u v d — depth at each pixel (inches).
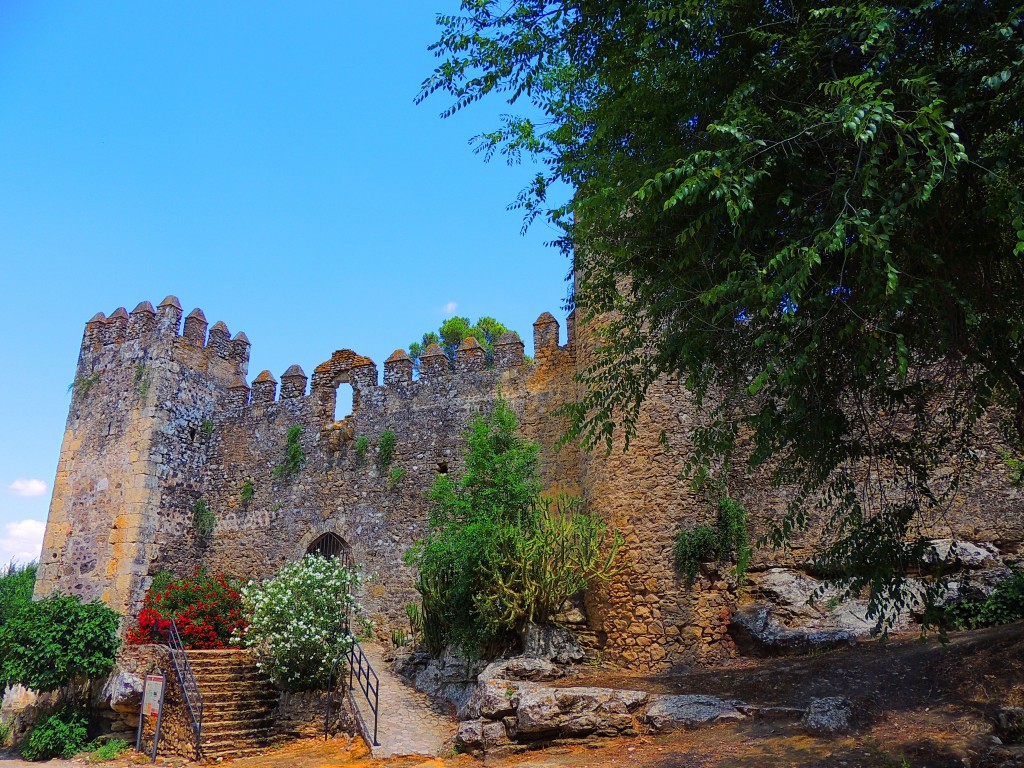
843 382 307.9
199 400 919.7
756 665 473.1
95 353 931.3
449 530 597.0
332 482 833.5
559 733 405.1
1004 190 224.5
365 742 477.4
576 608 575.2
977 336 266.1
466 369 803.4
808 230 251.4
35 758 606.2
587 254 366.0
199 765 505.7
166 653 609.0
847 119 215.8
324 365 890.1
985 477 530.9
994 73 236.8
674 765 327.0
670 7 268.4
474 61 295.9
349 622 676.1
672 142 293.9
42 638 648.4
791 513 331.0
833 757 302.7
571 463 699.4
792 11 263.0
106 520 837.8
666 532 548.4
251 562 848.3
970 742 297.0
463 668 559.2
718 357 321.4
